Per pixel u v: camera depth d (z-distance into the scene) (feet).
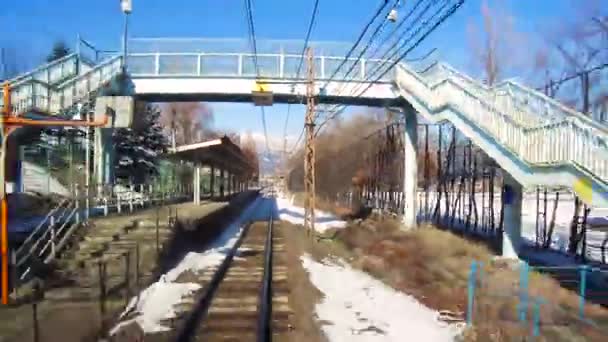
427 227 90.22
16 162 64.59
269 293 47.21
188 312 38.99
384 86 95.76
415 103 83.25
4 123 33.58
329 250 81.30
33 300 35.83
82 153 102.06
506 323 33.04
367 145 161.07
